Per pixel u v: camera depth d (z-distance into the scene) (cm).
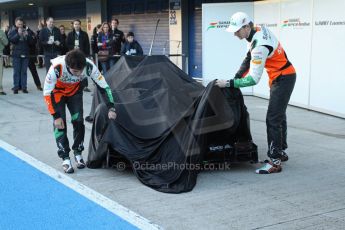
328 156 605
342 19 805
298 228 393
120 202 457
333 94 845
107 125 548
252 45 512
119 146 530
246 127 535
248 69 554
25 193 486
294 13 930
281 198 462
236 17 516
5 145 680
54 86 516
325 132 735
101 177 533
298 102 938
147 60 653
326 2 840
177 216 421
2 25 2902
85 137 719
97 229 398
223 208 438
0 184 514
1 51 1176
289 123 802
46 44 1170
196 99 541
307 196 467
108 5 1822
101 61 1210
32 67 1244
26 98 1123
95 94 733
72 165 577
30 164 586
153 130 538
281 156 547
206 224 404
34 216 428
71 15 2133
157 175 507
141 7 1636
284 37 967
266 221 408
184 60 1445
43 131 770
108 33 1207
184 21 1432
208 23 1104
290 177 525
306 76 910
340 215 420
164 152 513
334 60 834
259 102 1016
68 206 450
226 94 527
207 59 1121
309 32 891
